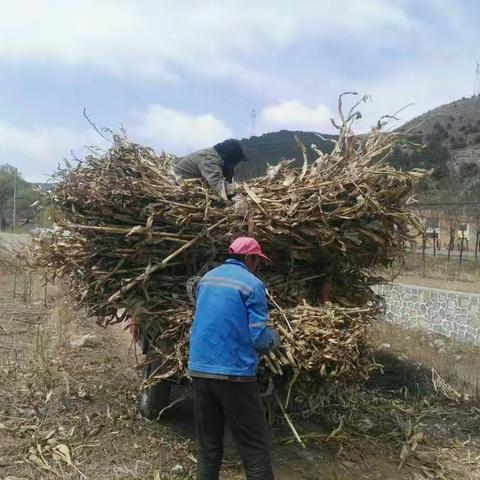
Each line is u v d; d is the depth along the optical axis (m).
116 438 4.78
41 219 5.96
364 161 4.95
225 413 3.75
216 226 4.64
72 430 4.82
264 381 4.45
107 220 4.82
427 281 16.83
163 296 4.72
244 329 3.69
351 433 5.16
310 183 4.80
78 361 6.84
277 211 4.64
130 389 5.91
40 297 10.88
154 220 4.68
